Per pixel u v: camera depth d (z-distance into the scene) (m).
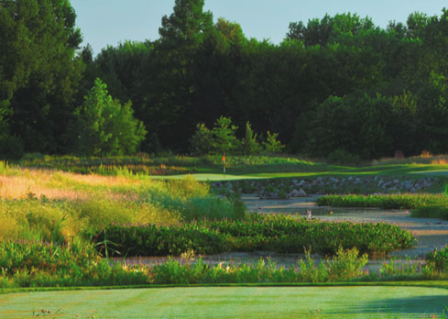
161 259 15.34
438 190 40.56
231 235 18.67
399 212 28.70
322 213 28.42
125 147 71.69
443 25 87.06
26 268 11.84
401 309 5.96
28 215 17.59
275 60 87.44
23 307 6.58
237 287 8.75
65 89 83.19
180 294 7.73
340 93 87.75
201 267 11.62
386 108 70.81
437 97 68.62
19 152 64.88
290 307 6.27
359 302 6.63
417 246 17.45
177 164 56.81
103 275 11.27
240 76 89.38
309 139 73.44
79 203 20.98
